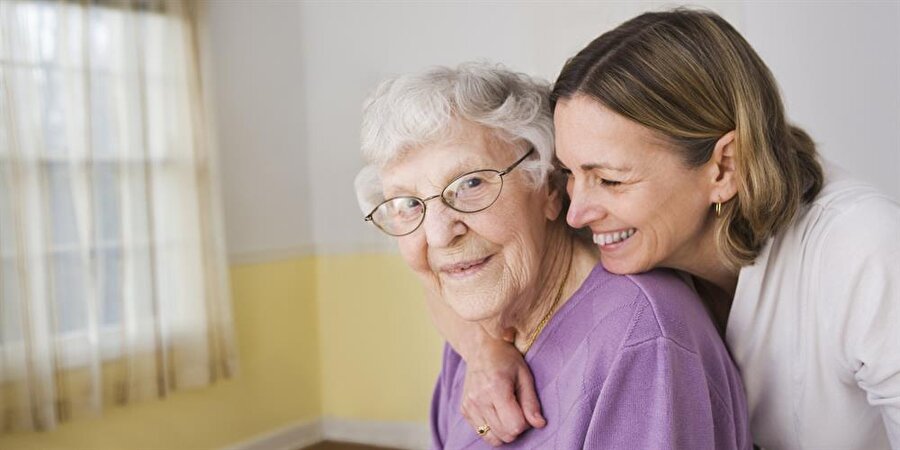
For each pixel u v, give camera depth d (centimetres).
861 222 100
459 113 99
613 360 95
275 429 407
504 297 104
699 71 94
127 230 330
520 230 103
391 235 108
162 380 343
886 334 97
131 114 329
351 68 414
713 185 98
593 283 105
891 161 247
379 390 420
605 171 95
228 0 386
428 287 121
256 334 398
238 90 391
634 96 92
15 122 293
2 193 293
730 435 100
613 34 98
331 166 423
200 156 354
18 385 296
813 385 107
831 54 252
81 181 311
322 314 432
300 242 423
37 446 307
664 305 96
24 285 296
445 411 136
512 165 101
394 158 102
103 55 321
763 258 106
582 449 97
